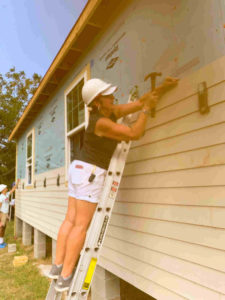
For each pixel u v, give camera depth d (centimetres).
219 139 175
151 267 232
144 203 249
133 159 270
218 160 174
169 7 227
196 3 197
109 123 190
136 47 274
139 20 272
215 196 175
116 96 310
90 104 207
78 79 437
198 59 194
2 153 1823
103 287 308
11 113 1897
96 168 205
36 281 488
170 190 216
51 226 549
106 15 343
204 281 178
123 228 279
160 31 238
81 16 338
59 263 203
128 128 189
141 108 217
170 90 222
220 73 175
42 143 666
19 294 438
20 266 601
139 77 266
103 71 349
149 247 237
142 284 241
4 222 840
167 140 223
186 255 195
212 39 182
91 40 394
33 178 746
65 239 207
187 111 203
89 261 196
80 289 189
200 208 186
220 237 169
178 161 210
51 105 600
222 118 173
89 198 200
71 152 478
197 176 191
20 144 1033
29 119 811
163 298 214
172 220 212
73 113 464
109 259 298
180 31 213
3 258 696
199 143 191
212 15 182
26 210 835
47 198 595
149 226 239
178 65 214
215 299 168
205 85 187
